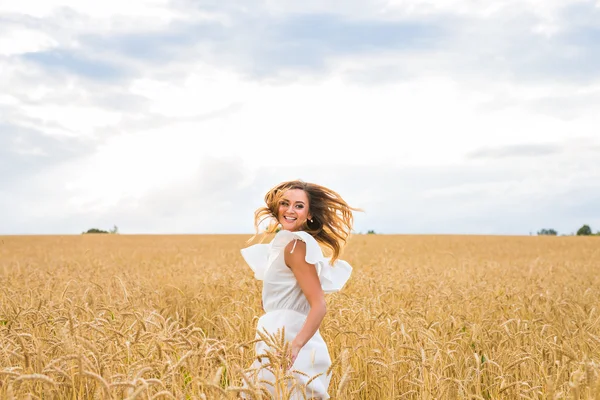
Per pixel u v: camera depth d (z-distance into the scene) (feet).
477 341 19.02
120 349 13.16
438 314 23.02
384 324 18.17
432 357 15.12
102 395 10.66
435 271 43.83
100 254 72.54
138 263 54.75
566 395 12.82
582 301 26.91
